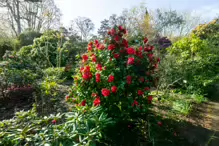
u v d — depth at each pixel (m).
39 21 14.14
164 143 1.85
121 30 2.08
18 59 4.25
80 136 1.30
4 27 12.31
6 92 3.06
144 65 2.09
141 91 1.97
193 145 1.83
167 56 4.20
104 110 1.88
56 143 1.25
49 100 2.85
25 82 3.23
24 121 1.63
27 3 14.57
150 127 2.09
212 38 5.86
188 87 3.73
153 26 5.79
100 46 2.07
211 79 3.84
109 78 1.81
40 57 6.30
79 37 9.47
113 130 2.01
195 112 2.78
